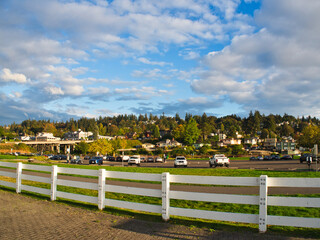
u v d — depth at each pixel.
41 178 11.48
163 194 7.54
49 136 170.00
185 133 141.62
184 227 6.86
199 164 48.97
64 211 8.80
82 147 107.19
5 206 9.63
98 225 7.14
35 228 6.90
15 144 115.75
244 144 157.00
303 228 6.70
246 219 6.51
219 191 12.24
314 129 90.56
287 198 6.18
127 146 134.75
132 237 6.15
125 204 8.40
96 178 18.22
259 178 6.43
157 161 63.62
